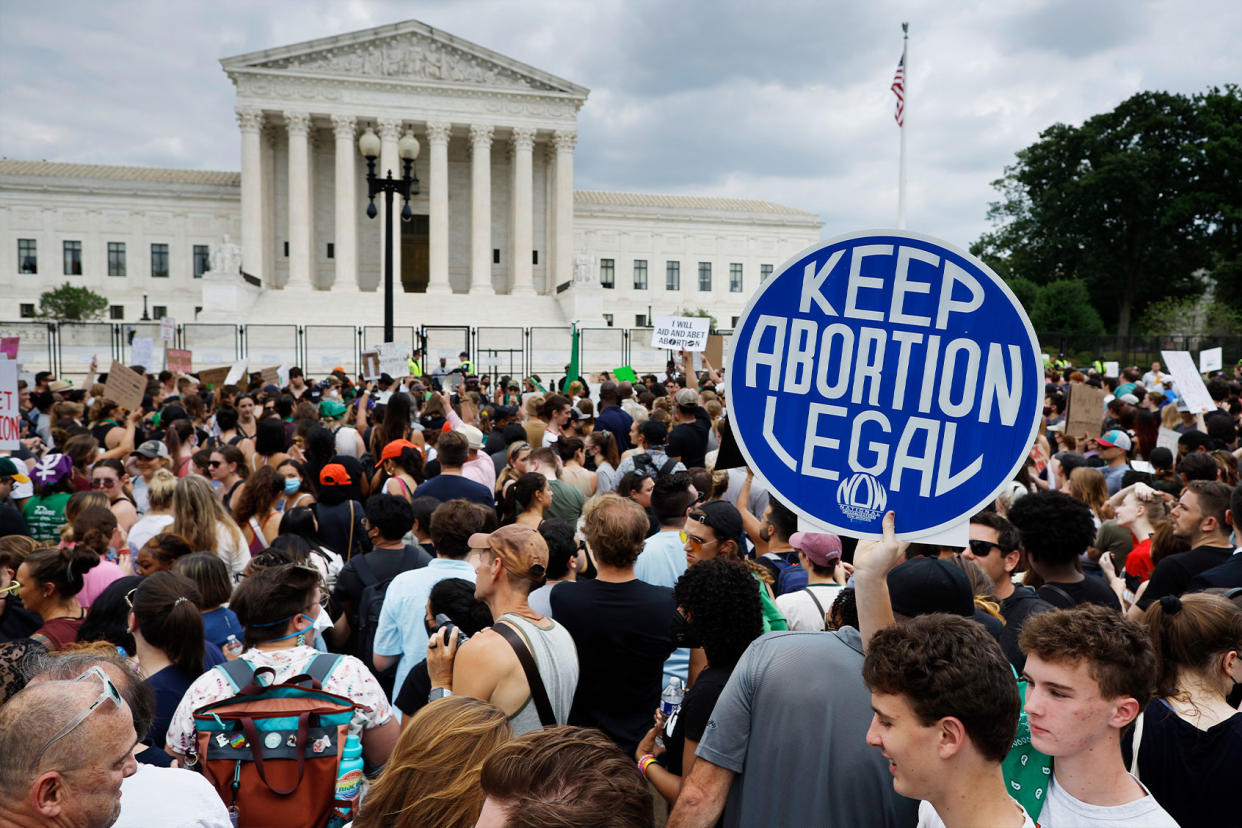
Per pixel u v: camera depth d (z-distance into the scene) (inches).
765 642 126.5
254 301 2472.9
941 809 94.1
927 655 92.5
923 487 117.6
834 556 196.7
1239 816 126.3
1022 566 242.8
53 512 327.6
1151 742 134.3
